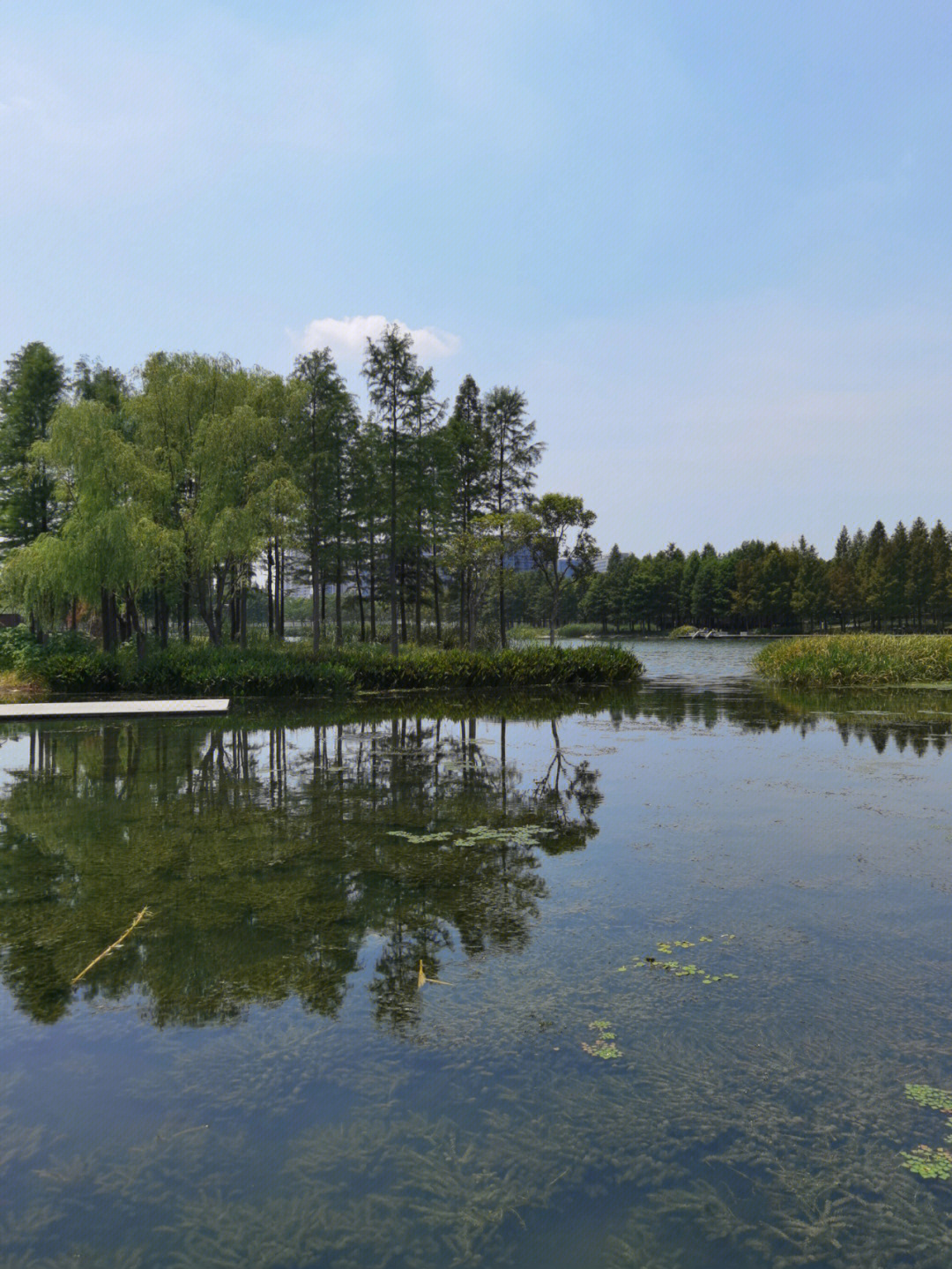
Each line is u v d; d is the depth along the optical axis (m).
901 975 3.60
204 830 6.32
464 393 31.92
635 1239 2.02
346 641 36.69
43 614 21.34
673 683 22.83
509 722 13.66
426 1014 3.25
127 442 22.00
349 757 10.02
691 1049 2.97
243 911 4.45
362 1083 2.75
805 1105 2.61
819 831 6.20
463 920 4.32
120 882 4.98
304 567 33.50
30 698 17.61
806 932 4.13
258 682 18.55
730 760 9.54
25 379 27.16
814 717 14.00
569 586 78.94
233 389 22.36
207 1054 2.94
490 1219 2.10
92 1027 3.15
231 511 19.80
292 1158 2.36
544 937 4.07
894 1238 2.02
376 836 6.12
